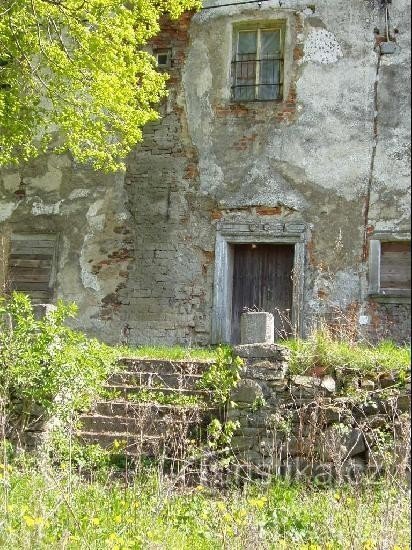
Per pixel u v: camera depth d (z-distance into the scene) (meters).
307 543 5.16
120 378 8.65
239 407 7.39
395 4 12.35
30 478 6.29
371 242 11.93
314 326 10.66
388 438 6.84
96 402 8.17
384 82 12.23
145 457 7.28
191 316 12.41
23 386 7.49
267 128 12.52
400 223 11.88
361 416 7.14
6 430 7.32
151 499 5.88
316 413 7.03
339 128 12.27
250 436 7.26
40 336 7.66
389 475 5.96
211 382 8.13
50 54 10.62
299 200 12.26
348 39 12.41
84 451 7.36
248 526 4.96
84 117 11.06
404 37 12.23
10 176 13.45
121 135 13.01
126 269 12.79
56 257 13.08
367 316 11.78
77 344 8.01
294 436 7.15
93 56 10.48
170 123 12.93
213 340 12.26
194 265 12.54
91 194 13.09
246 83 12.80
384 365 7.52
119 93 10.74
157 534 5.04
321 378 7.45
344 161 12.18
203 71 12.92
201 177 12.69
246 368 7.50
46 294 13.01
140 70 11.12
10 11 10.22
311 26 12.55
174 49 13.09
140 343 12.52
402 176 11.98
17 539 4.69
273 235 12.27
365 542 4.76
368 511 5.41
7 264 13.24
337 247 11.59
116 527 5.23
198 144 12.77
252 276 12.62
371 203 12.02
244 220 12.44
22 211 13.32
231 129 12.66
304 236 12.16
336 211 12.11
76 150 11.37
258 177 12.45
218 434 7.14
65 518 5.28
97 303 12.80
